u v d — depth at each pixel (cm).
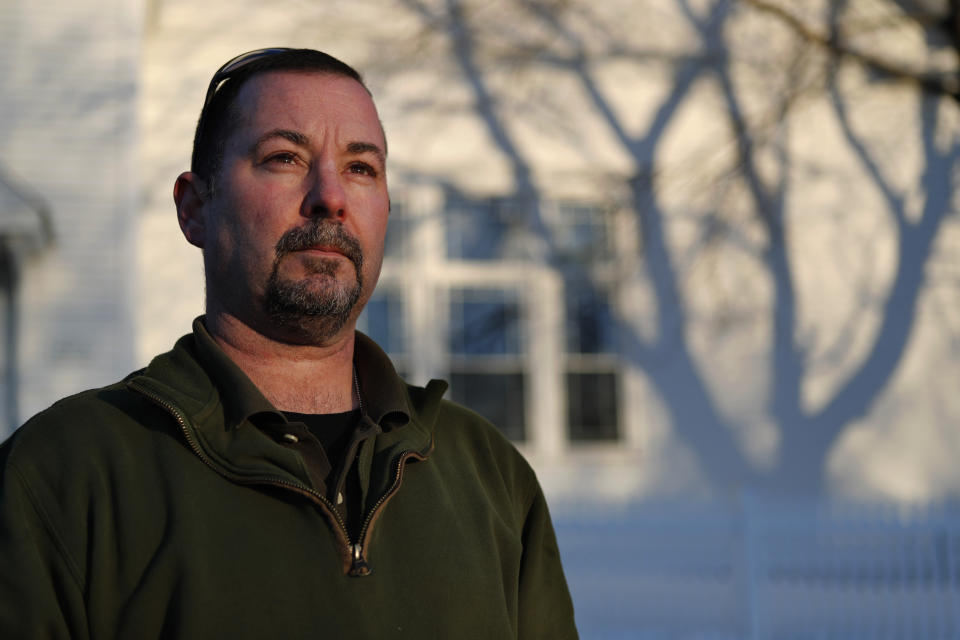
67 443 159
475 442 199
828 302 1038
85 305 801
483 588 169
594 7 1049
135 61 836
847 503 894
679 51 1055
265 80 184
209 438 162
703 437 999
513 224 1002
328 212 176
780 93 985
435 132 1001
